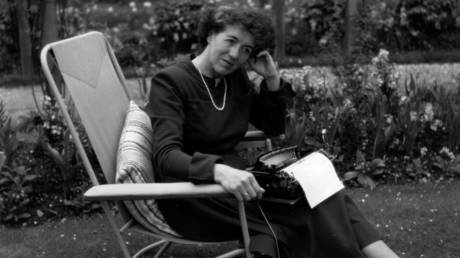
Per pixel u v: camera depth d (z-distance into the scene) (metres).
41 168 4.18
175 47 9.59
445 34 9.98
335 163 4.53
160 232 2.58
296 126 4.40
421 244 3.43
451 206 3.95
